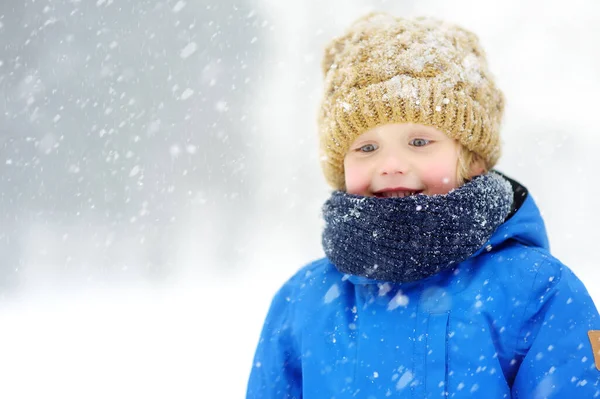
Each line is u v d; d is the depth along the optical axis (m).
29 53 18.28
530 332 1.40
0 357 5.02
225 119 20.92
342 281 1.67
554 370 1.36
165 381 4.15
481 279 1.47
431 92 1.58
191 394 3.87
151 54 20.53
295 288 1.76
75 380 4.32
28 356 5.02
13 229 13.51
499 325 1.41
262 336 1.77
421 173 1.57
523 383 1.38
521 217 1.56
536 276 1.43
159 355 4.80
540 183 17.05
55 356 4.97
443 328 1.44
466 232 1.46
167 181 17.81
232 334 5.30
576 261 8.17
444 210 1.46
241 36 23.34
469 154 1.67
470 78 1.65
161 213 15.57
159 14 20.92
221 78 22.03
